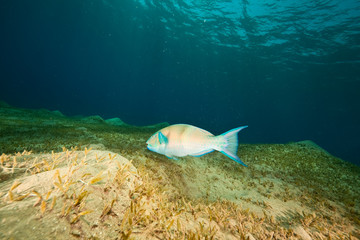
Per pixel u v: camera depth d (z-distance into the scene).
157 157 7.04
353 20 18.81
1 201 1.38
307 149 10.92
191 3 23.09
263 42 28.42
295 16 20.31
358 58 25.86
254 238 2.43
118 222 1.55
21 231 1.14
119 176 2.04
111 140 8.98
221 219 2.69
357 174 8.48
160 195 2.70
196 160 8.04
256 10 20.77
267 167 8.67
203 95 106.06
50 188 1.60
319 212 4.86
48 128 10.31
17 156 3.10
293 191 6.45
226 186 6.38
